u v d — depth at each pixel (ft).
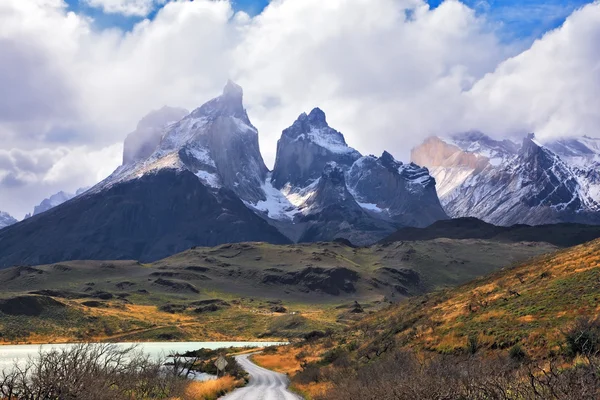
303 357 300.40
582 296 131.85
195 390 139.85
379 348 183.42
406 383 74.49
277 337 623.36
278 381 227.40
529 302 146.00
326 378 178.70
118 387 81.71
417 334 170.60
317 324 646.74
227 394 163.12
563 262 183.32
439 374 82.12
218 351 392.88
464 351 130.82
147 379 108.88
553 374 50.49
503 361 104.53
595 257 169.27
